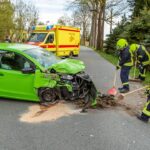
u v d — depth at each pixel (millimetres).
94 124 6816
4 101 8602
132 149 5535
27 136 6070
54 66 8211
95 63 20625
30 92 8312
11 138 5961
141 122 7039
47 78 8102
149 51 17594
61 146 5602
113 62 21688
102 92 10094
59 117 7262
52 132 6297
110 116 7391
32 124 6781
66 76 8062
